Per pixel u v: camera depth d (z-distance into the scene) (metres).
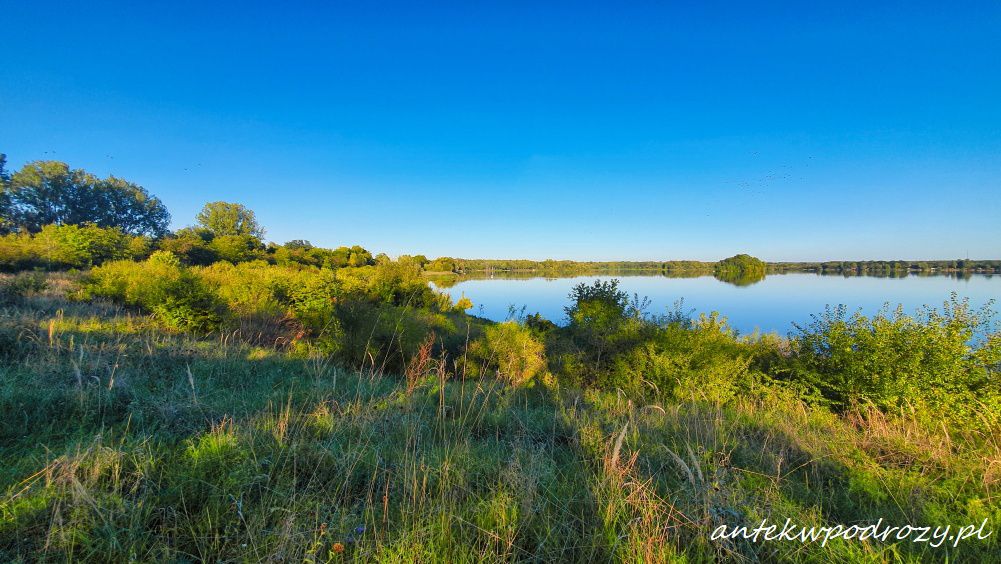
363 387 5.74
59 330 6.54
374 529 2.49
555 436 4.62
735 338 9.08
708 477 3.26
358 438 3.90
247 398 4.78
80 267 28.88
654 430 4.61
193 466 2.94
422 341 8.73
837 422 5.82
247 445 3.28
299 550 2.28
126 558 2.13
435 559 2.29
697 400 6.54
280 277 15.25
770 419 5.41
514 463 3.31
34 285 12.79
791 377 7.40
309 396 4.92
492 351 8.77
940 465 3.84
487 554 2.38
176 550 2.20
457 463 3.43
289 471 3.14
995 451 4.08
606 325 9.61
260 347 8.16
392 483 2.99
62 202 57.16
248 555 2.21
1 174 52.94
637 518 2.62
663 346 8.13
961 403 5.56
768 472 3.63
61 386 4.23
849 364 6.58
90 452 2.88
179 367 5.73
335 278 15.82
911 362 6.06
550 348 9.35
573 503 2.98
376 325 9.06
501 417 4.98
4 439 3.19
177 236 60.25
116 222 62.00
